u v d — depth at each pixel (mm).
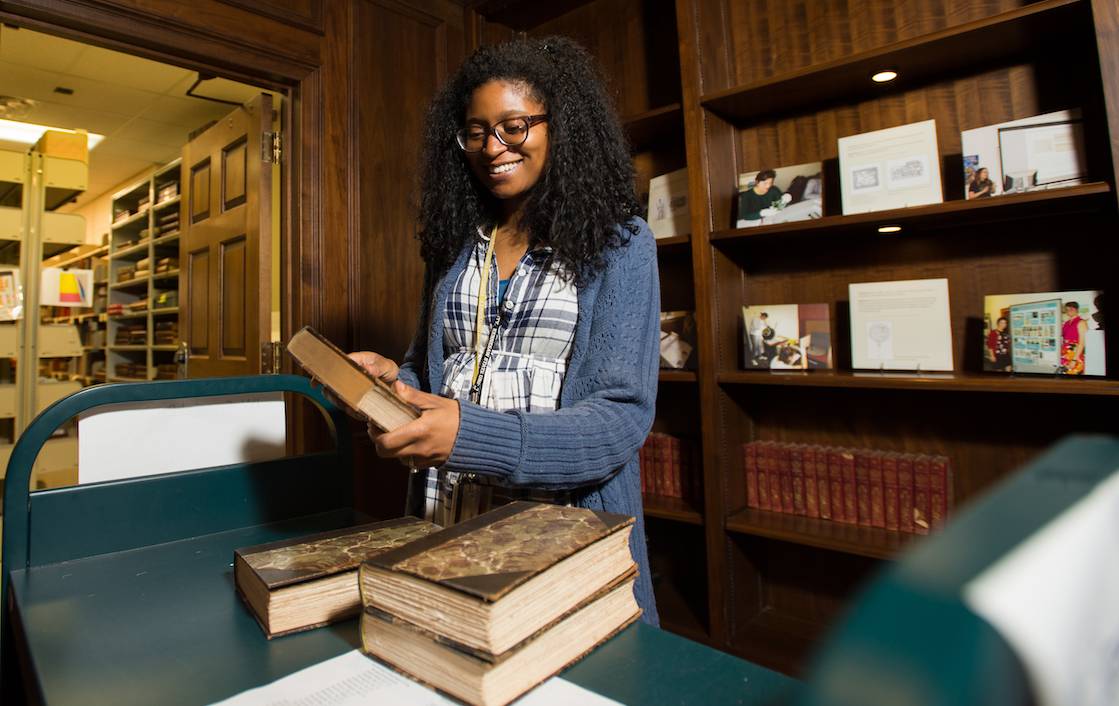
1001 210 1566
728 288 2045
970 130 1656
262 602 605
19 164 3973
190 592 724
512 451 673
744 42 2146
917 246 1858
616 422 782
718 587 1916
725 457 1965
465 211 1093
